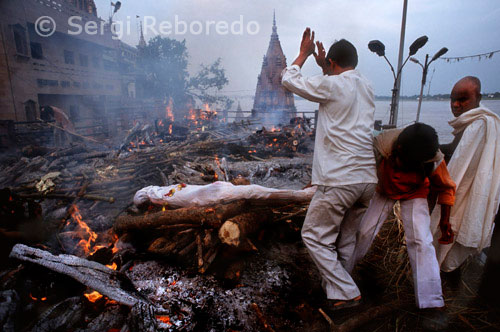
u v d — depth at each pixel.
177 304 2.31
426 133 1.93
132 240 3.27
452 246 2.44
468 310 2.17
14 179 5.62
